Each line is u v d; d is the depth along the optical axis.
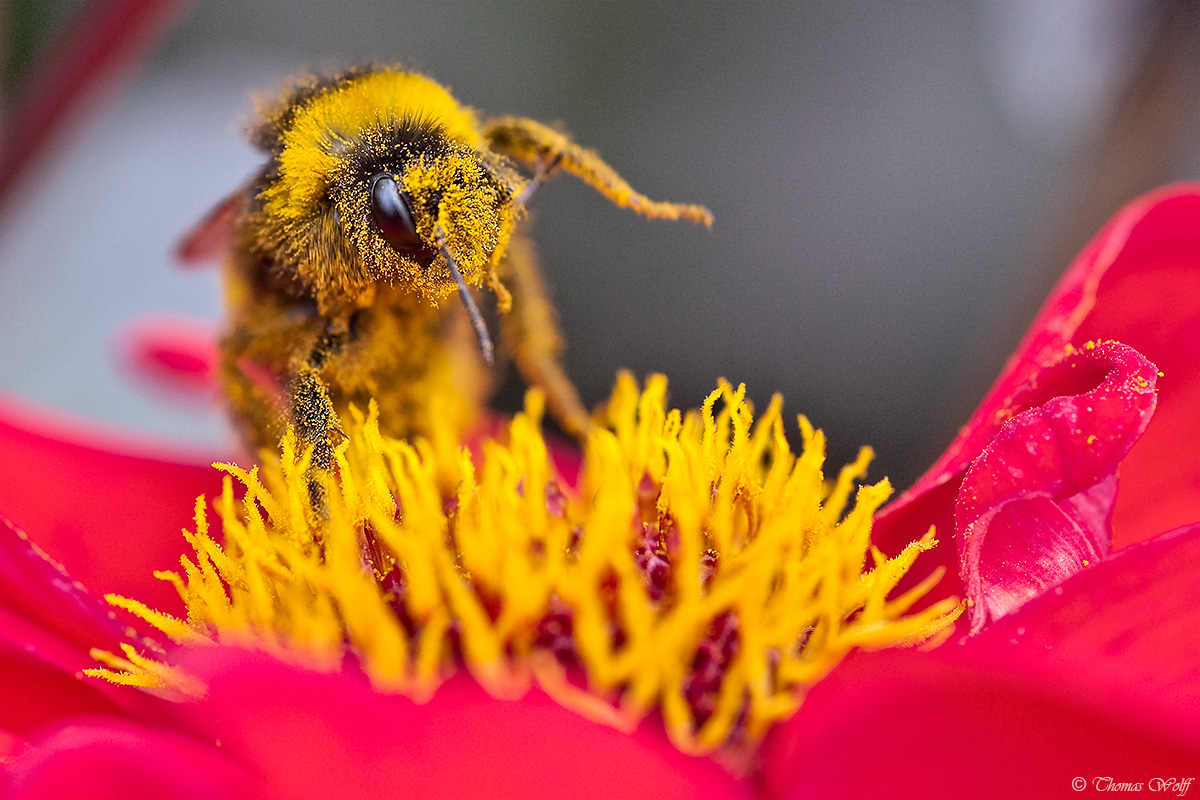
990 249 0.26
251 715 0.10
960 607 0.10
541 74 0.27
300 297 0.12
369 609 0.10
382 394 0.12
